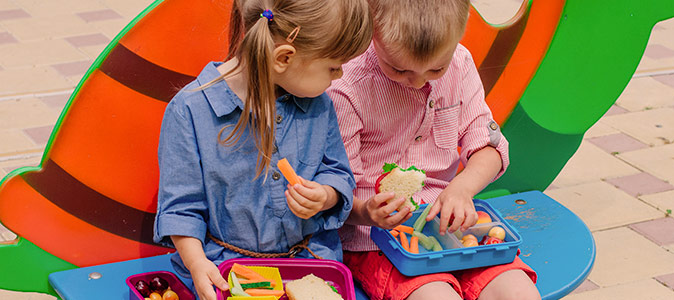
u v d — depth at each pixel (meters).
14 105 3.16
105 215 1.77
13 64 3.51
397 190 1.63
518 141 2.23
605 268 2.42
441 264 1.62
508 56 2.14
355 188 1.82
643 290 2.32
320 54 1.47
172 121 1.54
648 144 3.20
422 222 1.72
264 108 1.47
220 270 1.57
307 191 1.52
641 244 2.54
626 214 2.71
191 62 1.74
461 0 1.54
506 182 2.28
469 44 2.08
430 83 1.76
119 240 1.81
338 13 1.44
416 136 1.83
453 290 1.62
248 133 1.57
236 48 1.58
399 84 1.74
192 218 1.56
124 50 1.66
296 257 1.70
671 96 3.63
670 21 4.61
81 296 1.67
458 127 1.86
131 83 1.70
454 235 1.71
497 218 1.77
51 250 1.75
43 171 1.68
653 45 4.22
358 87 1.73
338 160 1.69
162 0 1.67
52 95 3.27
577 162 3.04
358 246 1.80
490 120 1.87
